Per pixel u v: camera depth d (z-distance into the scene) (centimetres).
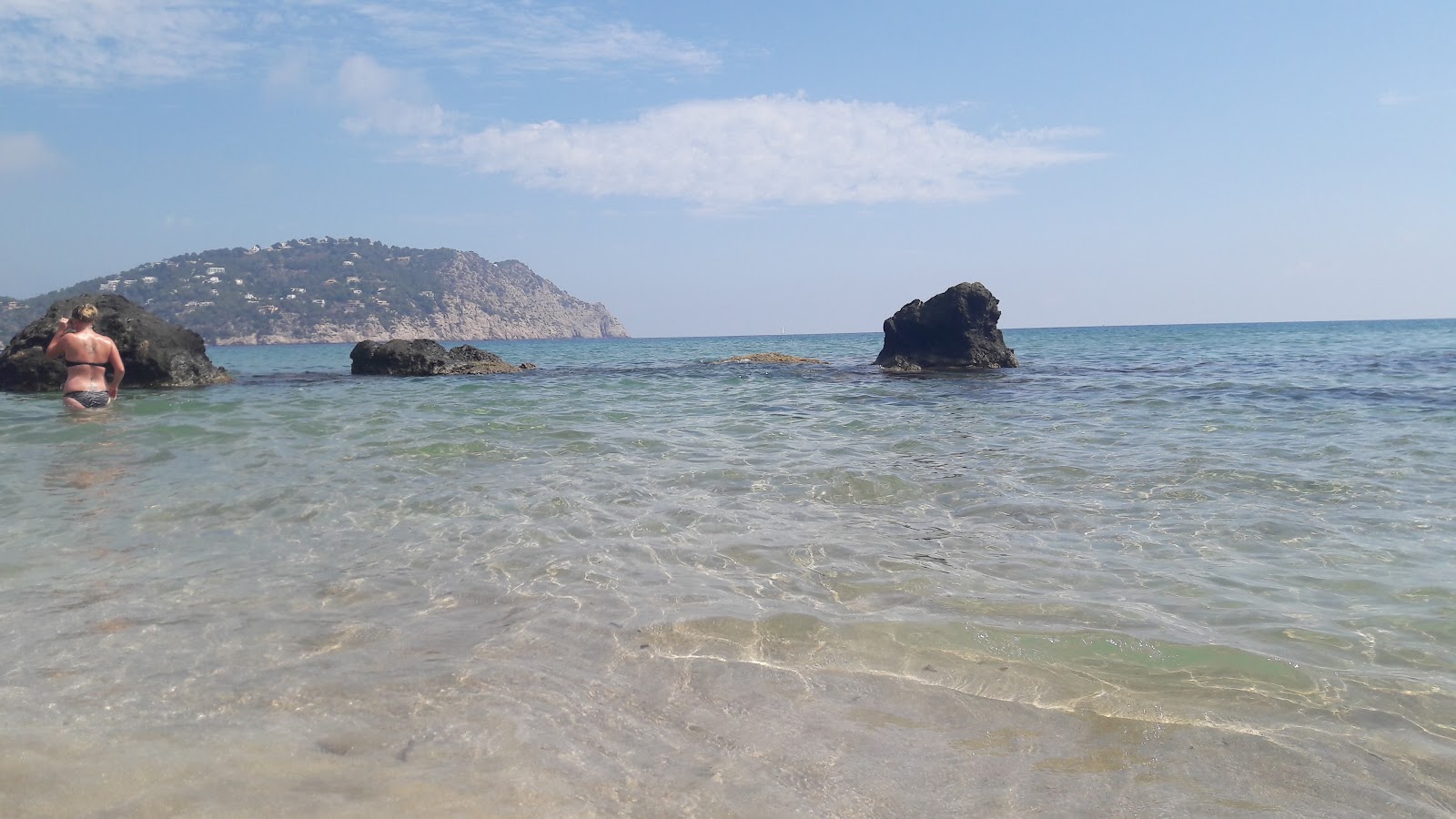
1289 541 628
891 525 683
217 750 322
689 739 340
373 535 644
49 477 845
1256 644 436
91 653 417
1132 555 597
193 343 2245
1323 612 480
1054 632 452
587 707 366
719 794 300
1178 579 543
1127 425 1277
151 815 277
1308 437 1113
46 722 344
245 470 893
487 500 764
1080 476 875
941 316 2920
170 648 425
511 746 330
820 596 511
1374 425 1205
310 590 518
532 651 426
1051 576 549
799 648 432
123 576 540
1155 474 878
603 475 881
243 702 366
